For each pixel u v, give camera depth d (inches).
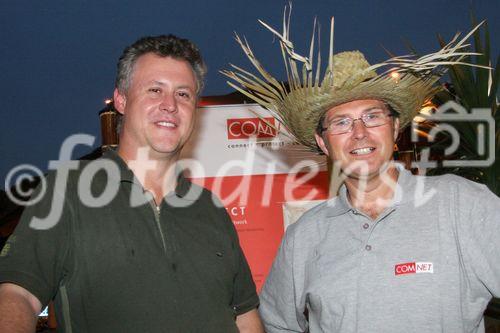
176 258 89.0
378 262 92.4
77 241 84.3
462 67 158.1
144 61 95.3
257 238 147.6
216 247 95.2
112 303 83.4
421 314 88.4
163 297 85.6
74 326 83.7
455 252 90.4
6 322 73.2
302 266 102.6
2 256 80.0
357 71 96.2
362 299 91.7
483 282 89.7
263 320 110.0
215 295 91.1
